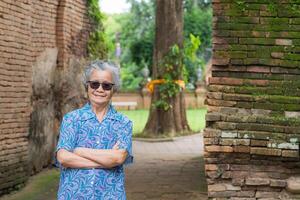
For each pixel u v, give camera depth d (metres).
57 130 11.31
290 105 5.81
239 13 6.06
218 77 6.02
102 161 3.76
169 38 16.27
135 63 32.88
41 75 10.34
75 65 11.92
